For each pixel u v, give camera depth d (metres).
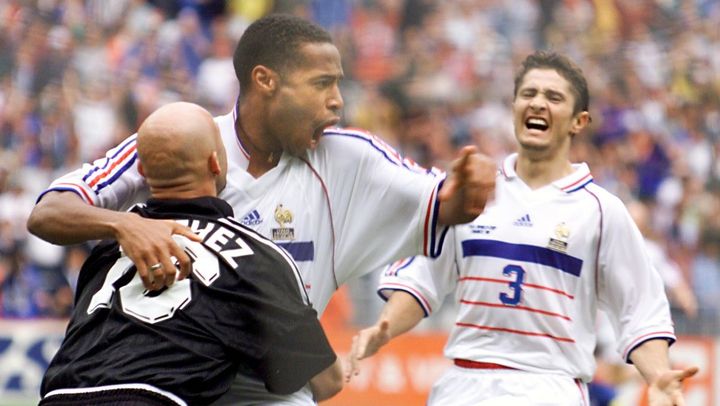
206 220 12.60
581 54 56.72
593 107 53.97
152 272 12.05
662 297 17.97
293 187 14.39
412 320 18.83
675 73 56.34
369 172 14.30
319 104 14.07
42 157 47.97
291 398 13.38
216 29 55.50
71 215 12.79
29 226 13.20
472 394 18.36
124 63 52.25
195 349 11.93
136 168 13.93
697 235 49.56
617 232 18.17
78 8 53.06
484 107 53.69
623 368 29.95
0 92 49.16
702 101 55.75
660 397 15.46
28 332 39.59
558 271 18.25
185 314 12.02
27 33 51.25
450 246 18.73
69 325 12.55
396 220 14.16
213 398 12.01
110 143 49.88
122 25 53.62
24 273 42.72
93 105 50.41
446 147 52.06
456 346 18.73
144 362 11.79
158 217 12.66
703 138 54.12
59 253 42.84
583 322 18.38
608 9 58.28
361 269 14.57
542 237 18.27
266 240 12.65
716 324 35.59
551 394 17.97
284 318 12.35
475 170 12.71
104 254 12.84
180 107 12.95
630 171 52.12
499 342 18.36
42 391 12.35
